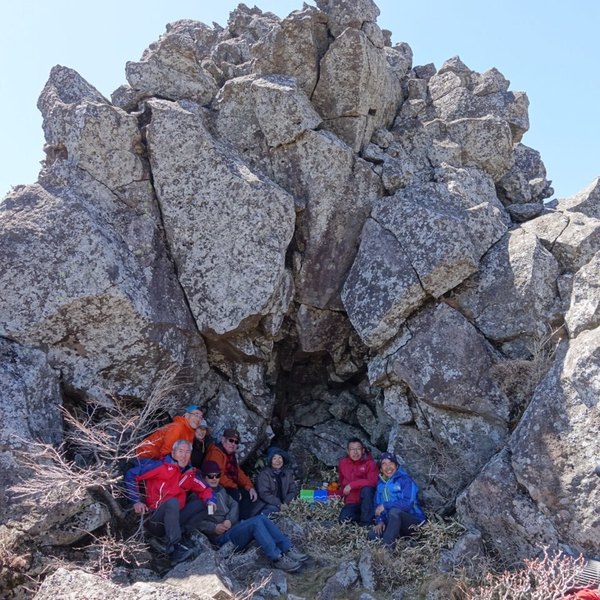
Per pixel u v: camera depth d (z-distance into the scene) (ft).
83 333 22.67
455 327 23.77
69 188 24.30
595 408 19.60
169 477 20.93
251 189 24.93
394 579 19.49
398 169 26.58
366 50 26.78
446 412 23.48
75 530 18.83
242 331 25.18
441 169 27.58
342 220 26.37
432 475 23.57
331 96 27.35
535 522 19.74
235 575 19.45
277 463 24.47
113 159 25.18
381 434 27.66
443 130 29.89
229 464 24.32
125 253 24.04
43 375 21.67
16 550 17.93
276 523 22.53
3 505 18.57
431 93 32.07
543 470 19.89
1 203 23.65
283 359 28.76
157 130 25.45
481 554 20.07
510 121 30.76
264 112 26.30
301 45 27.14
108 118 25.20
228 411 26.20
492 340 23.80
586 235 23.97
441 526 21.06
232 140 27.35
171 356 23.88
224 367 26.50
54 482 18.37
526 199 29.60
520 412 22.53
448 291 24.61
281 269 24.94
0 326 21.90
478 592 18.26
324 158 26.25
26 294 22.16
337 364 27.96
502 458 21.02
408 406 24.62
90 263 22.57
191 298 24.84
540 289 23.45
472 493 20.92
